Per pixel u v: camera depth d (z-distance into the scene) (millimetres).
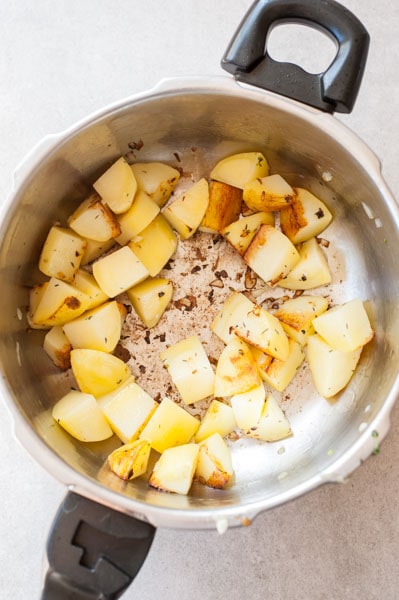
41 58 485
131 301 463
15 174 389
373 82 490
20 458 466
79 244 448
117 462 417
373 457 472
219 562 469
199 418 464
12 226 405
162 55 488
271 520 472
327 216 465
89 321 442
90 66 486
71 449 425
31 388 436
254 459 462
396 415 473
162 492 419
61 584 354
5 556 465
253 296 474
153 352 468
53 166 412
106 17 489
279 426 453
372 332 446
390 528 469
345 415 455
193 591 467
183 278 474
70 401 437
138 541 361
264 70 390
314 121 395
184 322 471
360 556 469
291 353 458
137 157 469
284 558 470
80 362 440
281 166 472
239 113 423
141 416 439
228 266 475
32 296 452
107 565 357
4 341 417
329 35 388
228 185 463
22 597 463
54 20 487
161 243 461
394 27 493
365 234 461
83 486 362
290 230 468
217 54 489
